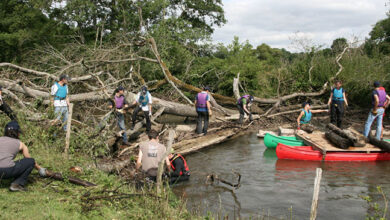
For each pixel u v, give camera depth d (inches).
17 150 167.6
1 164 158.7
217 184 235.9
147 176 209.0
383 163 290.0
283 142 347.9
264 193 216.7
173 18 701.9
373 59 595.5
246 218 177.6
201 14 949.2
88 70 472.7
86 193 172.6
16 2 695.1
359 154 299.6
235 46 732.0
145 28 616.4
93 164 230.5
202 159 312.0
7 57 665.6
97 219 148.3
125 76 556.7
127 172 247.9
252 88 701.9
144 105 351.3
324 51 685.3
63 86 295.3
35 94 409.1
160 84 539.2
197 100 402.0
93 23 768.3
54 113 282.4
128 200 172.9
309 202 200.5
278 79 658.2
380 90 316.5
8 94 336.2
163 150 214.4
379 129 323.9
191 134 402.9
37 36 668.1
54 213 145.6
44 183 182.2
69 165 214.5
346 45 636.1
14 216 137.7
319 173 141.2
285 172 265.4
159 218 158.4
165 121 527.5
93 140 267.9
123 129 327.0
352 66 591.2
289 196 210.8
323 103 617.3
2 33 650.2
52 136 262.7
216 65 714.2
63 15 724.7
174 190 222.7
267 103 608.4
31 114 287.3
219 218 175.2
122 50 562.3
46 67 571.2
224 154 331.9
